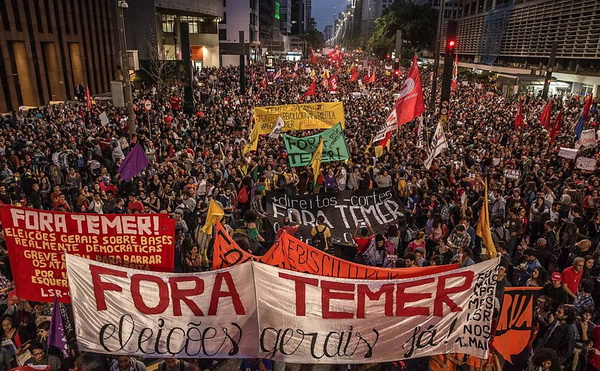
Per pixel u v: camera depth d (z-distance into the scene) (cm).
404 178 1302
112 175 1520
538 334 695
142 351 469
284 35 17200
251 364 611
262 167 1459
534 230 1131
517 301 558
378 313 473
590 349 648
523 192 1286
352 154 1603
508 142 2056
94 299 459
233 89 4359
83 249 516
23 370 484
